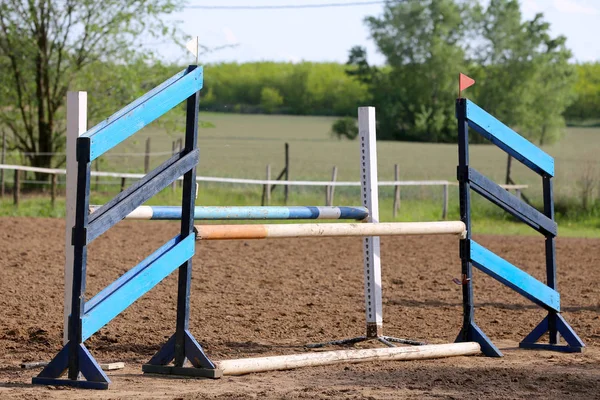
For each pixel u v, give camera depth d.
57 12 26.61
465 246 6.83
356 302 9.58
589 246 16.80
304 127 96.19
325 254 14.35
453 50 74.00
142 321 8.07
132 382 5.43
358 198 27.77
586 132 87.88
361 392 5.12
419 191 30.72
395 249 15.55
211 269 11.99
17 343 6.91
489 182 6.87
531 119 75.50
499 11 75.69
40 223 18.20
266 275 11.56
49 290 9.60
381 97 75.44
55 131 28.11
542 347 7.11
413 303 9.61
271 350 6.87
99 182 27.89
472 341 6.83
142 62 27.16
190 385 5.34
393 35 75.81
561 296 10.32
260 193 26.88
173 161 5.72
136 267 5.50
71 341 5.22
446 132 76.00
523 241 17.78
